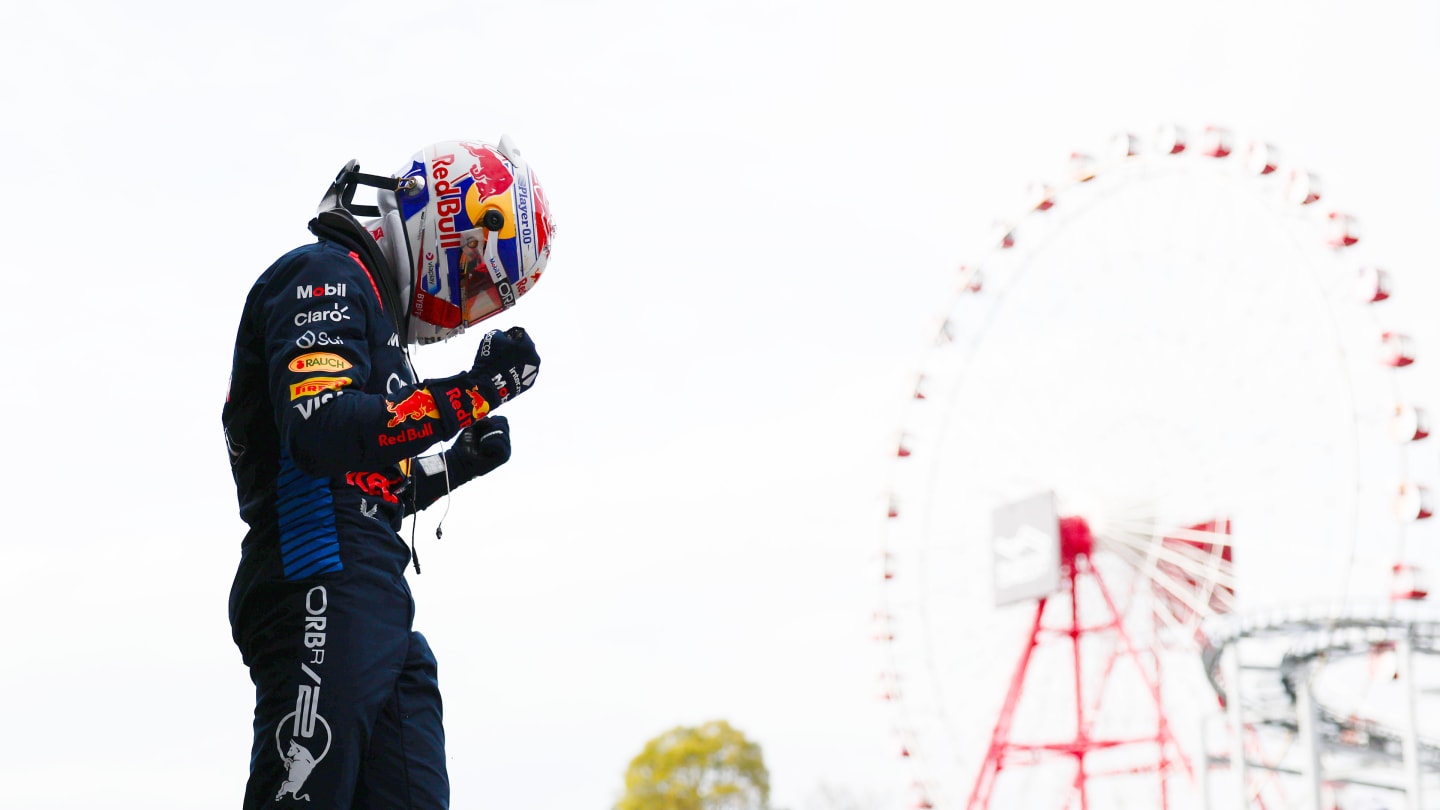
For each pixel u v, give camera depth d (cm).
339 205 321
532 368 292
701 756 4384
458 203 325
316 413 271
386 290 314
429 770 297
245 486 291
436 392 281
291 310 283
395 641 288
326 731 275
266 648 280
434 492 343
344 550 286
